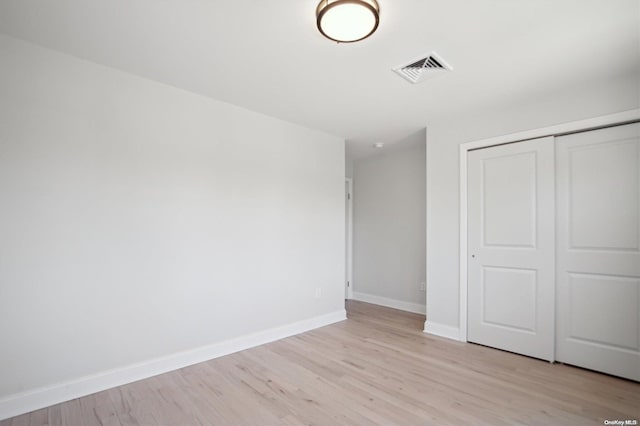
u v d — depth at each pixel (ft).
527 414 6.48
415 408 6.68
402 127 12.10
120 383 7.60
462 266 10.77
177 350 8.60
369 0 5.12
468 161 10.81
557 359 8.99
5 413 6.25
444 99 9.44
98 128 7.52
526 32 6.20
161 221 8.43
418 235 14.92
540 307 9.24
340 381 7.84
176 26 6.12
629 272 7.98
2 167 6.38
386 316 14.03
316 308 12.38
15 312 6.45
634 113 7.85
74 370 7.06
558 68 7.60
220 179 9.65
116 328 7.63
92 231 7.38
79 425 6.08
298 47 6.80
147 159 8.25
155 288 8.27
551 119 9.09
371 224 16.97
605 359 8.25
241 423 6.18
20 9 5.62
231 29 6.20
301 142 12.01
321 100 9.61
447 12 5.61
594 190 8.54
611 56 7.04
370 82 8.39
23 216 6.57
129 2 5.44
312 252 12.30
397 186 15.87
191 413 6.48
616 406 6.77
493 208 10.22
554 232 9.06
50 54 6.95
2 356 6.30
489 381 7.87
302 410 6.61
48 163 6.87
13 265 6.45
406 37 6.38
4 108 6.42
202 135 9.29
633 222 7.97
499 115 10.11
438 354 9.56
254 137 10.54
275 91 9.01
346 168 17.84
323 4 5.34
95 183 7.45
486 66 7.52
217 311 9.44
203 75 8.11
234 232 9.93
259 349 9.98
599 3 5.38
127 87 7.97
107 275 7.55
